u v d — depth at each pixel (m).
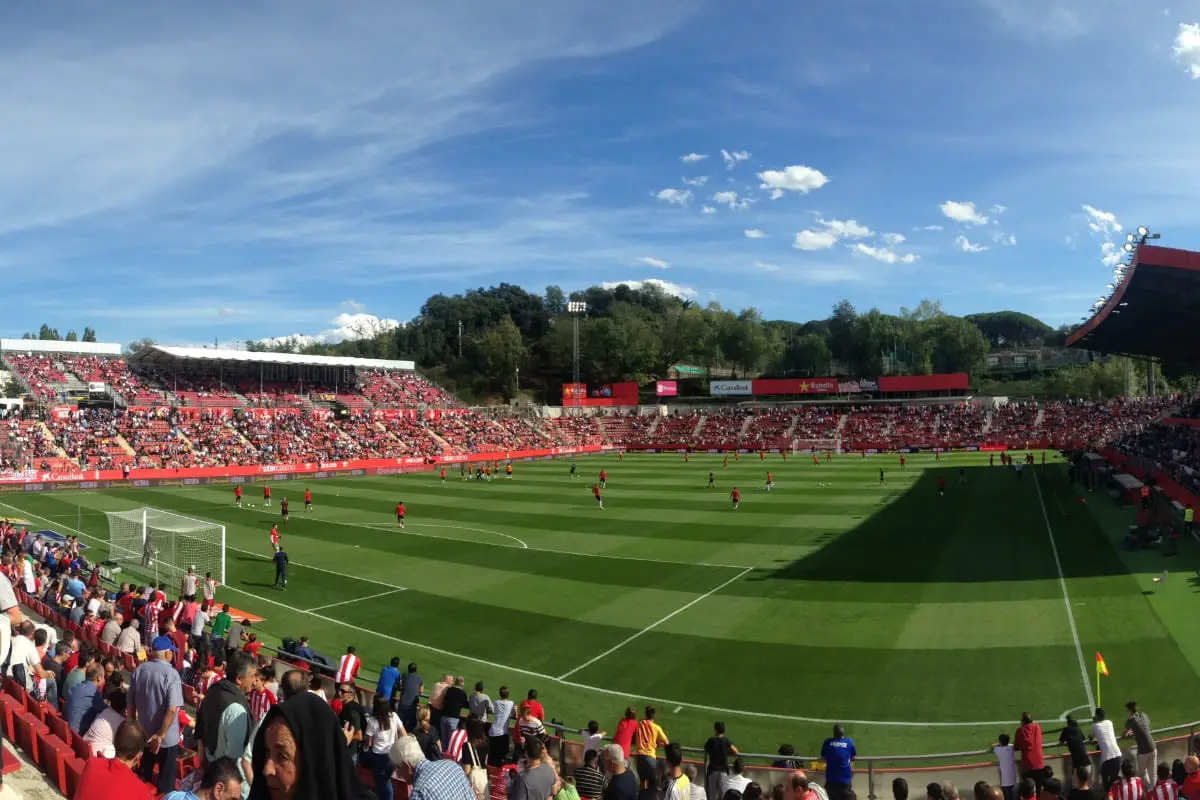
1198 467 44.00
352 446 91.25
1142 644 22.23
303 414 98.81
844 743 13.30
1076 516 43.19
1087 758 13.75
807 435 109.56
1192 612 24.62
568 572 34.06
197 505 56.50
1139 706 18.30
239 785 4.91
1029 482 59.41
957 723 18.03
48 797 10.37
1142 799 11.59
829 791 12.87
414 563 36.50
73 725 11.20
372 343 182.50
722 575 32.75
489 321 184.12
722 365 164.75
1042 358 162.50
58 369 89.19
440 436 102.94
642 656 23.39
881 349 152.62
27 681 14.19
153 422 83.44
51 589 26.12
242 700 7.06
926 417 109.38
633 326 161.75
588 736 14.41
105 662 13.91
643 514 49.56
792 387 124.00
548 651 24.12
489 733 15.61
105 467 71.00
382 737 12.02
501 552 38.56
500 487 66.50
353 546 40.75
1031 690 19.61
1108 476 52.47
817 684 20.67
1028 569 31.47
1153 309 45.66
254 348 188.62
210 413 90.50
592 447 112.88
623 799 10.27
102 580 30.66
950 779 14.15
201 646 20.72
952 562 33.31
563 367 159.62
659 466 84.94
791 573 32.59
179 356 93.00
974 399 117.12
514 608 28.73
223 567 33.81
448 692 14.94
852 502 52.47
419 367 173.00
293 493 63.84
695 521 46.38
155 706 8.90
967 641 23.30
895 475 68.44
